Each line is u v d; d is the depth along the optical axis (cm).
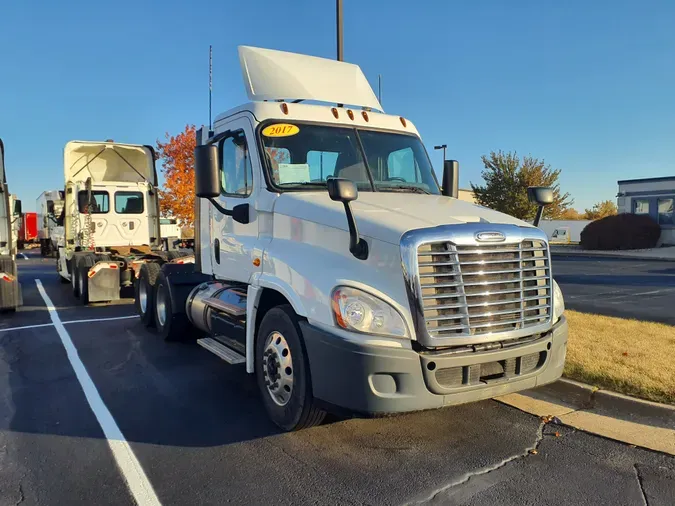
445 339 372
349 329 377
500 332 391
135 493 364
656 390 494
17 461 414
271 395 463
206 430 469
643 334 716
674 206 3347
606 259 2620
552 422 475
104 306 1181
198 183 483
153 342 811
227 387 591
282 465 402
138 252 1387
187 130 2533
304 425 437
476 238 382
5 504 352
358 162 534
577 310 1007
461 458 411
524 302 406
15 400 551
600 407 500
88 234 1336
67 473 394
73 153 1347
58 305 1198
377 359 363
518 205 3725
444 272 375
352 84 598
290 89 555
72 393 573
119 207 1379
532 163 3809
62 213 1466
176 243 1591
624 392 504
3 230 1104
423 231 375
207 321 633
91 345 792
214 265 622
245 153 535
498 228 397
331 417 472
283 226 476
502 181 3847
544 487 368
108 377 630
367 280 387
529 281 414
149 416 504
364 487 370
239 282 578
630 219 3244
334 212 425
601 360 583
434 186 578
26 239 3975
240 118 542
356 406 370
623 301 1136
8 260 1075
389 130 573
